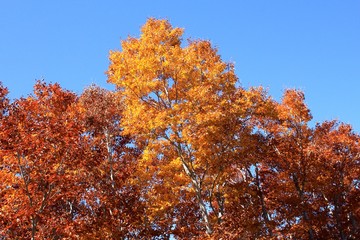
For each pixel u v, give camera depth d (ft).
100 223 49.19
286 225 62.49
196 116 46.01
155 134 47.44
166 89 51.19
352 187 72.79
